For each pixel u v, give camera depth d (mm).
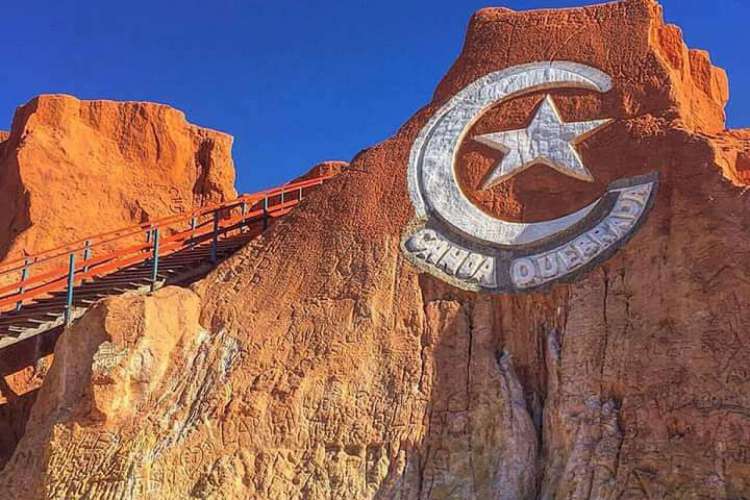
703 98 26719
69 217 35938
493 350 21266
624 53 23953
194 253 28328
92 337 22516
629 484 18375
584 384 19844
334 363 21844
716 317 19328
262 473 20750
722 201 20453
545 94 23969
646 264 20641
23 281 26484
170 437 21266
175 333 22828
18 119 39062
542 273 21484
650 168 21812
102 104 39562
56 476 20938
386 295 22484
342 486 20344
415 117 25062
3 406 28281
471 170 23594
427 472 20234
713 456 18047
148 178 39281
